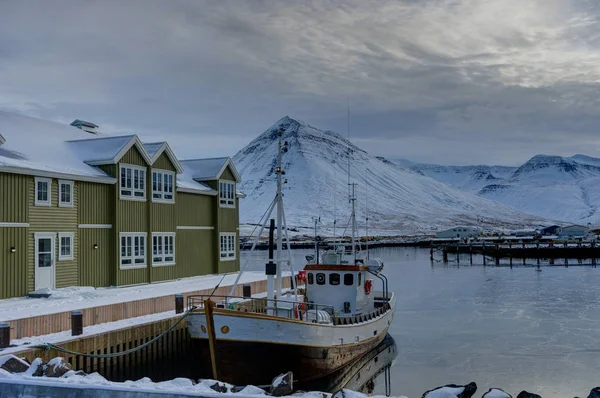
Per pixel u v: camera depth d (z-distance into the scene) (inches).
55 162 1278.3
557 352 1186.6
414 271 3299.7
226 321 819.4
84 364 753.0
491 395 576.1
